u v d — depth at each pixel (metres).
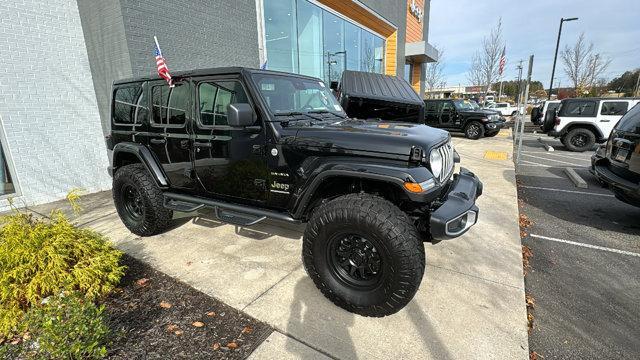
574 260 3.59
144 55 5.74
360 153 2.57
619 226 4.54
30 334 2.34
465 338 2.33
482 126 13.68
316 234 2.60
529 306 2.79
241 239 3.90
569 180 7.19
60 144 5.93
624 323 2.60
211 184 3.38
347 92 6.53
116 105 4.16
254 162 3.01
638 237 4.17
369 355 2.19
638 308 2.78
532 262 3.55
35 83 5.57
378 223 2.32
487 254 3.54
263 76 3.12
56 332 2.02
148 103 3.74
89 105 6.23
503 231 4.14
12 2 5.24
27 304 2.56
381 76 7.79
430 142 2.56
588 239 4.12
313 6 10.48
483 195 5.64
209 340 2.32
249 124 2.74
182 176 3.60
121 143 4.07
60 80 5.85
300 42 10.02
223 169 3.23
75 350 1.99
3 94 5.26
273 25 8.82
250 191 3.12
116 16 5.43
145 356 2.18
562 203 5.56
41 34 5.58
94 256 2.85
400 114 7.48
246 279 3.07
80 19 6.01
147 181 3.84
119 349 2.23
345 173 2.52
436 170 2.59
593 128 10.90
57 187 5.92
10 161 5.39
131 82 3.91
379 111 7.12
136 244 3.83
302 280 3.05
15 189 5.49
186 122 3.39
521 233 4.30
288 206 2.93
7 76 5.28
